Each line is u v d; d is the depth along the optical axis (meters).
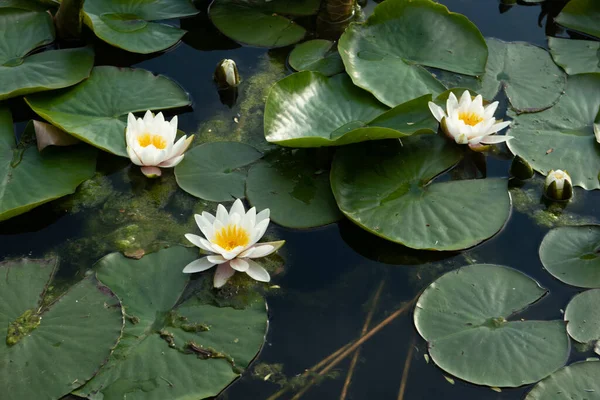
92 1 2.97
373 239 2.19
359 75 2.69
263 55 2.97
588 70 2.90
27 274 1.95
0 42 2.72
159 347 1.78
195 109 2.66
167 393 1.68
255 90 2.78
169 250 2.07
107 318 1.82
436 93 2.67
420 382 1.77
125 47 2.80
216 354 1.78
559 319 1.92
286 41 3.00
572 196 2.36
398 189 2.29
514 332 1.86
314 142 2.29
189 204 2.27
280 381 1.76
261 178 2.34
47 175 2.25
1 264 1.96
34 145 2.35
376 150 2.42
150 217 2.21
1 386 1.64
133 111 2.53
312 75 2.62
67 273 2.01
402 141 2.47
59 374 1.68
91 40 2.95
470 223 2.18
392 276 2.08
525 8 3.41
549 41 3.09
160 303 1.91
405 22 2.93
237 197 2.28
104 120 2.47
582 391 1.71
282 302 1.98
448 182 2.33
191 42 3.02
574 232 2.18
